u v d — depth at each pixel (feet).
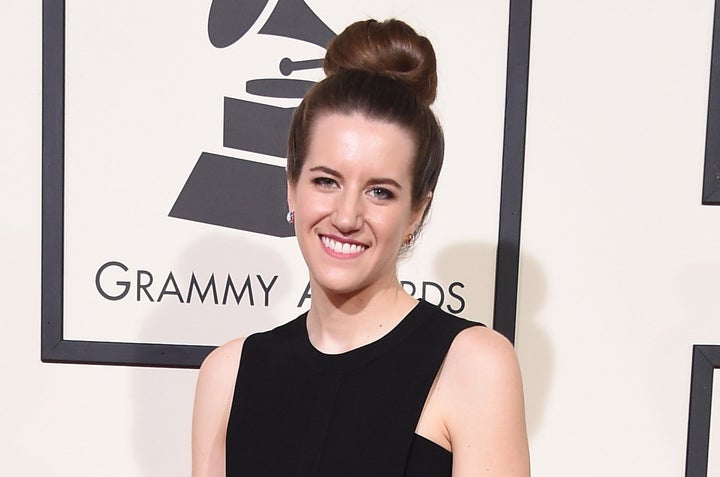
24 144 5.27
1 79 5.24
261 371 3.36
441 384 2.98
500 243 5.20
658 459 5.31
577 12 5.16
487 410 2.85
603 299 5.25
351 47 3.23
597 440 5.31
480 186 5.22
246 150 5.27
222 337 5.35
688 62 5.14
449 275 5.26
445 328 3.08
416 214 3.19
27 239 5.32
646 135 5.18
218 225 5.30
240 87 5.24
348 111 2.96
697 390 5.24
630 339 5.26
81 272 5.30
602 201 5.22
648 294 5.24
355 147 2.89
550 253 5.25
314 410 3.11
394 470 2.90
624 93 5.17
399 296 3.22
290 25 5.21
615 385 5.29
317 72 5.23
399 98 3.01
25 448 5.41
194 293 5.32
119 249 5.29
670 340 5.25
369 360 3.09
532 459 5.33
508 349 2.97
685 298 5.23
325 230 2.97
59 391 5.38
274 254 5.32
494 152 5.20
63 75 5.19
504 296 5.21
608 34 5.16
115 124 5.24
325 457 3.00
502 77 5.18
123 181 5.26
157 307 5.33
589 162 5.20
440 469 2.94
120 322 5.33
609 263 5.24
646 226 5.22
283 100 5.24
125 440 5.41
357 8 5.19
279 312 5.35
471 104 5.19
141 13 5.20
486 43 5.17
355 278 2.98
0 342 5.36
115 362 5.33
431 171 3.12
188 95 5.24
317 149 2.97
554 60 5.18
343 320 3.17
